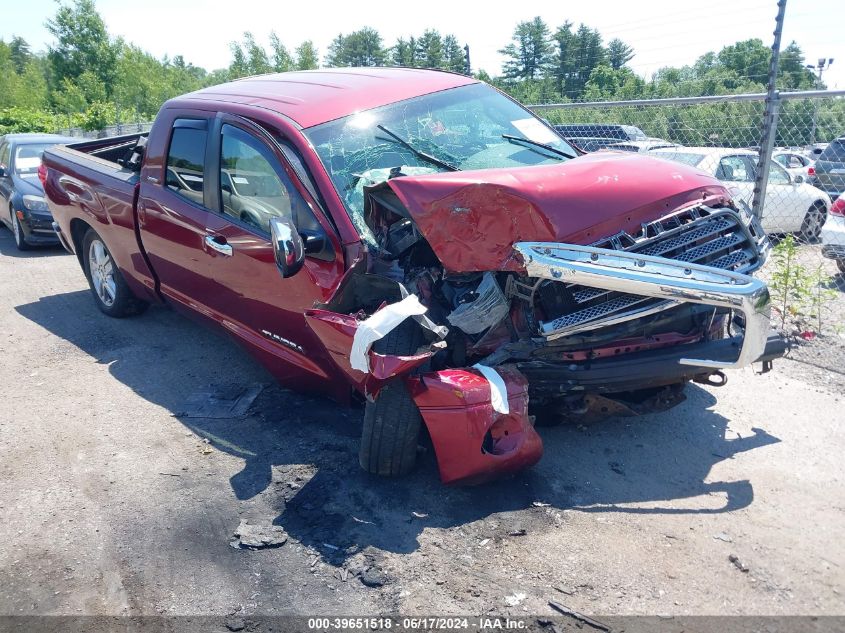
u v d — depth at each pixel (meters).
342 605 2.93
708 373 3.79
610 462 3.93
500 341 3.73
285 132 4.25
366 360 3.27
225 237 4.50
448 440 3.41
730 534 3.27
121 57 38.75
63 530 3.51
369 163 4.22
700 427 4.29
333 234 3.86
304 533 3.40
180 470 4.00
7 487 3.89
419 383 3.41
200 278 4.91
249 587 3.06
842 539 3.21
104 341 6.06
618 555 3.15
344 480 3.81
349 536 3.36
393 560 3.18
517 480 3.76
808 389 4.75
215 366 5.44
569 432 4.27
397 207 3.70
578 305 3.52
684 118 9.11
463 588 2.99
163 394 4.99
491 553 3.20
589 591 2.94
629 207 3.56
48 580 3.16
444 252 3.49
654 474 3.81
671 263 3.35
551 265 3.32
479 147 4.57
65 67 36.78
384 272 3.81
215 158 4.65
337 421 4.48
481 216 3.43
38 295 7.56
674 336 3.68
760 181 6.93
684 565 3.07
